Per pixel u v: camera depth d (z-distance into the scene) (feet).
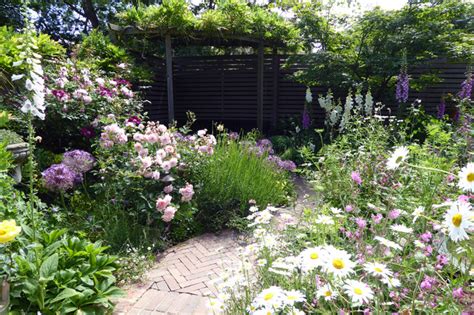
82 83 16.87
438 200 7.06
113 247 10.15
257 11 24.04
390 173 8.92
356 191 8.52
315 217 7.22
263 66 29.45
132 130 13.66
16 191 8.70
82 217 11.16
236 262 9.67
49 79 16.78
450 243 5.20
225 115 32.65
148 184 11.76
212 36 23.81
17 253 6.97
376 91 25.55
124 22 22.54
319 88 29.48
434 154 9.76
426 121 19.71
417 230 6.39
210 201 13.05
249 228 11.80
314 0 26.30
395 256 5.34
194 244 11.15
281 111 30.78
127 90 17.81
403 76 20.77
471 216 3.74
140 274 9.10
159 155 11.65
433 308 4.24
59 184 10.82
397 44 23.18
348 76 24.39
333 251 3.99
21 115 13.20
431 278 4.64
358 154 11.27
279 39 26.32
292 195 14.90
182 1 21.44
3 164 7.86
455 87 25.86
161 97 31.35
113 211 11.28
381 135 12.41
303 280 5.41
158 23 21.68
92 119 15.62
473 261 4.24
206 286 8.61
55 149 15.70
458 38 22.86
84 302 7.07
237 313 5.24
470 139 10.36
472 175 4.13
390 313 4.45
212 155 13.88
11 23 38.09
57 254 6.94
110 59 23.36
